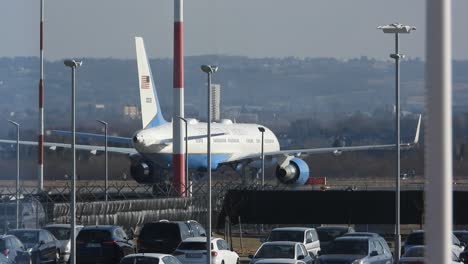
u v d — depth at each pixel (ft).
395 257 601.21
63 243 618.03
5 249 518.78
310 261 538.47
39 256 566.36
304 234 596.70
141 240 597.11
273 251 529.86
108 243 565.12
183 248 554.05
